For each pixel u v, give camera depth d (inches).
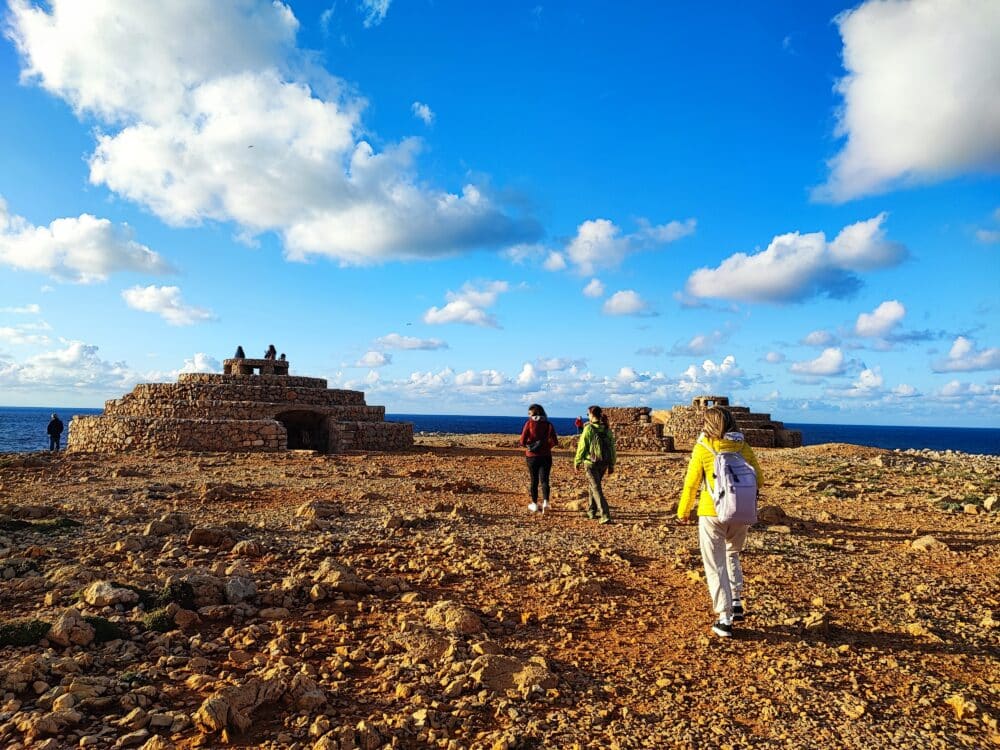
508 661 179.6
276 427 978.1
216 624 203.6
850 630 221.5
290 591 235.5
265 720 143.3
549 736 144.3
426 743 138.6
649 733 147.6
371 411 1197.7
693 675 181.6
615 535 374.6
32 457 749.9
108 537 316.2
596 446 414.9
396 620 215.8
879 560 321.4
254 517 394.6
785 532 386.3
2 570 245.3
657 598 253.8
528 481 653.9
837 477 684.1
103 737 131.1
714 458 216.8
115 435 984.9
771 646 204.5
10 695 143.9
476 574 279.0
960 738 149.8
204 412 1045.8
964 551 342.0
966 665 193.8
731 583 223.3
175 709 146.1
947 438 7790.4
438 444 1364.4
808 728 152.5
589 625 221.1
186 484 553.6
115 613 200.7
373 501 480.4
